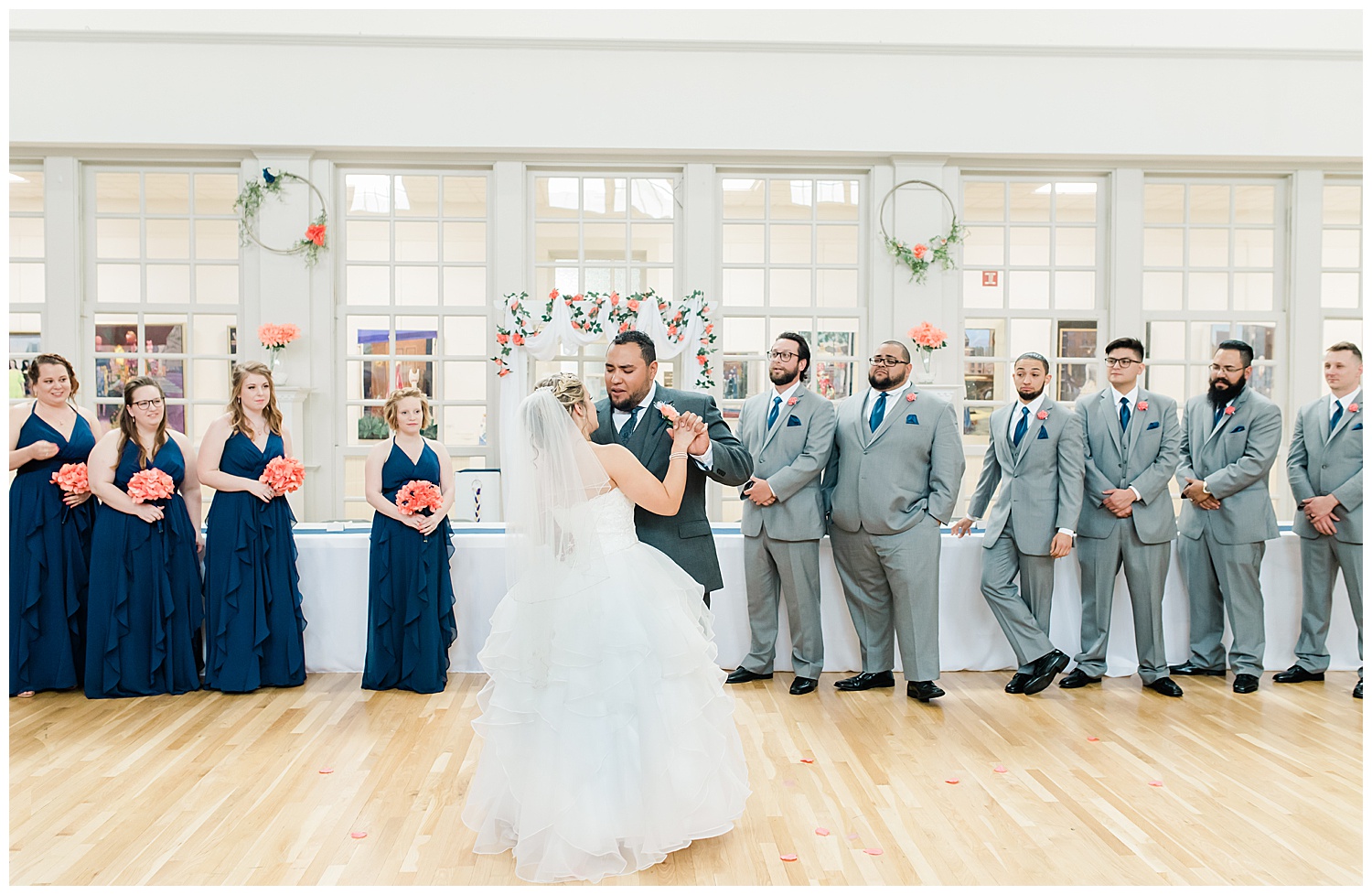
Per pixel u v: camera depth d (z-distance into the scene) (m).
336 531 4.45
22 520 3.81
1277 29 6.25
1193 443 4.23
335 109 5.92
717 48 6.00
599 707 2.24
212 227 6.19
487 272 6.21
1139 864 2.32
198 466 3.94
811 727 3.45
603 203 6.25
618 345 2.99
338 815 2.61
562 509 2.31
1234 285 6.44
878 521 3.77
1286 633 4.27
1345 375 3.97
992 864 2.32
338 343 6.17
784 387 3.95
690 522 3.16
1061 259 6.41
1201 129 6.12
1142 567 3.91
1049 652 3.90
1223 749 3.19
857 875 2.25
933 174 6.16
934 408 3.80
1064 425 3.86
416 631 3.90
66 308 6.03
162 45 5.85
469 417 6.28
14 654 3.81
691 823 2.33
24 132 5.83
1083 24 6.31
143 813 2.62
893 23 6.27
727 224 6.30
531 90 5.97
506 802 2.36
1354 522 3.87
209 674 3.88
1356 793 2.80
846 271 6.34
